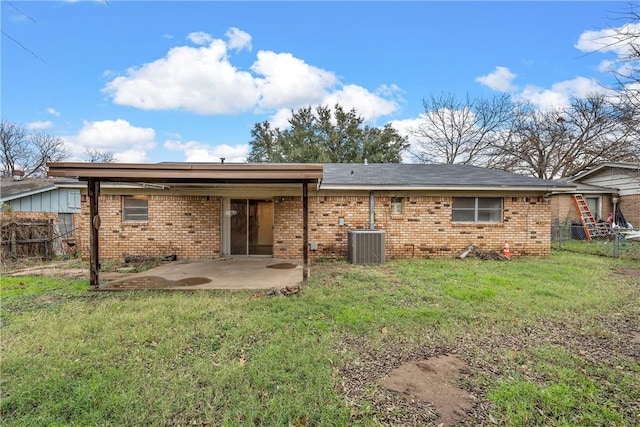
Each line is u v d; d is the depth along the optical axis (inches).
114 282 268.8
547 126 851.4
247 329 162.6
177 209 408.8
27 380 114.8
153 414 98.0
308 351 138.3
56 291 240.4
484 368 127.0
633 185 614.2
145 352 137.9
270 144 1226.0
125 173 227.5
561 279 272.4
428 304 204.8
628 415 98.2
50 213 473.7
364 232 368.2
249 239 427.5
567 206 640.4
